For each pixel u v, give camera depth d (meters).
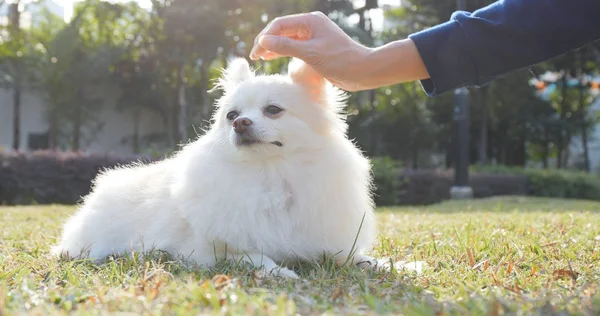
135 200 0.79
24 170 2.73
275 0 4.88
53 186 2.77
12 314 0.39
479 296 0.46
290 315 0.39
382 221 1.33
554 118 6.16
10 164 2.72
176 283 0.50
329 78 0.58
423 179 3.32
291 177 0.67
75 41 5.40
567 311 0.41
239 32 4.98
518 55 0.51
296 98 0.69
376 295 0.49
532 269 0.61
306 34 0.61
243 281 0.53
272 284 0.53
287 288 0.51
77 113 5.53
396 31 5.84
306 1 4.89
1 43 5.34
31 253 0.81
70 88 5.44
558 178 4.20
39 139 5.79
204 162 0.68
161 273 0.55
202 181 0.67
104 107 5.91
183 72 5.30
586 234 0.93
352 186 0.69
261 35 0.60
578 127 6.34
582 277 0.57
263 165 0.67
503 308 0.41
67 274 0.58
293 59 0.73
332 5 5.18
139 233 0.76
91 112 5.70
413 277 0.59
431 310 0.40
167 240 0.72
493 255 0.72
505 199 2.82
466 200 2.81
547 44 0.51
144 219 0.76
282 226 0.66
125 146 6.02
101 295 0.45
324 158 0.69
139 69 5.66
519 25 0.50
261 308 0.40
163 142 6.05
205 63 5.11
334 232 0.67
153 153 3.33
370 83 0.57
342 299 0.46
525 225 1.09
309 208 0.67
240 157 0.67
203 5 4.75
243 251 0.65
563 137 6.32
